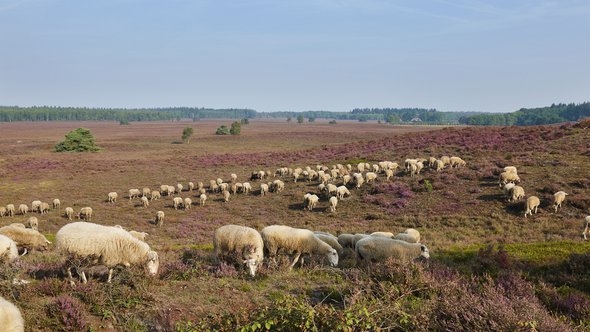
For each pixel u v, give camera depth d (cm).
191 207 3581
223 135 12938
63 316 703
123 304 800
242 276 1051
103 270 1073
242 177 4931
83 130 8519
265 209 3288
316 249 1250
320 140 11162
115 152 8250
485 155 3972
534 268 1228
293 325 621
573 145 3741
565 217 2289
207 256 1373
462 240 2019
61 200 4091
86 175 5491
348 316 612
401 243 1226
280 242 1266
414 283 904
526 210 2377
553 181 2859
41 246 1558
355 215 2839
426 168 3822
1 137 12412
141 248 999
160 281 962
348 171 4172
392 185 3322
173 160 6719
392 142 5716
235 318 659
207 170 5703
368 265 1073
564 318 773
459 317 675
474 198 2789
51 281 875
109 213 3475
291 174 4641
